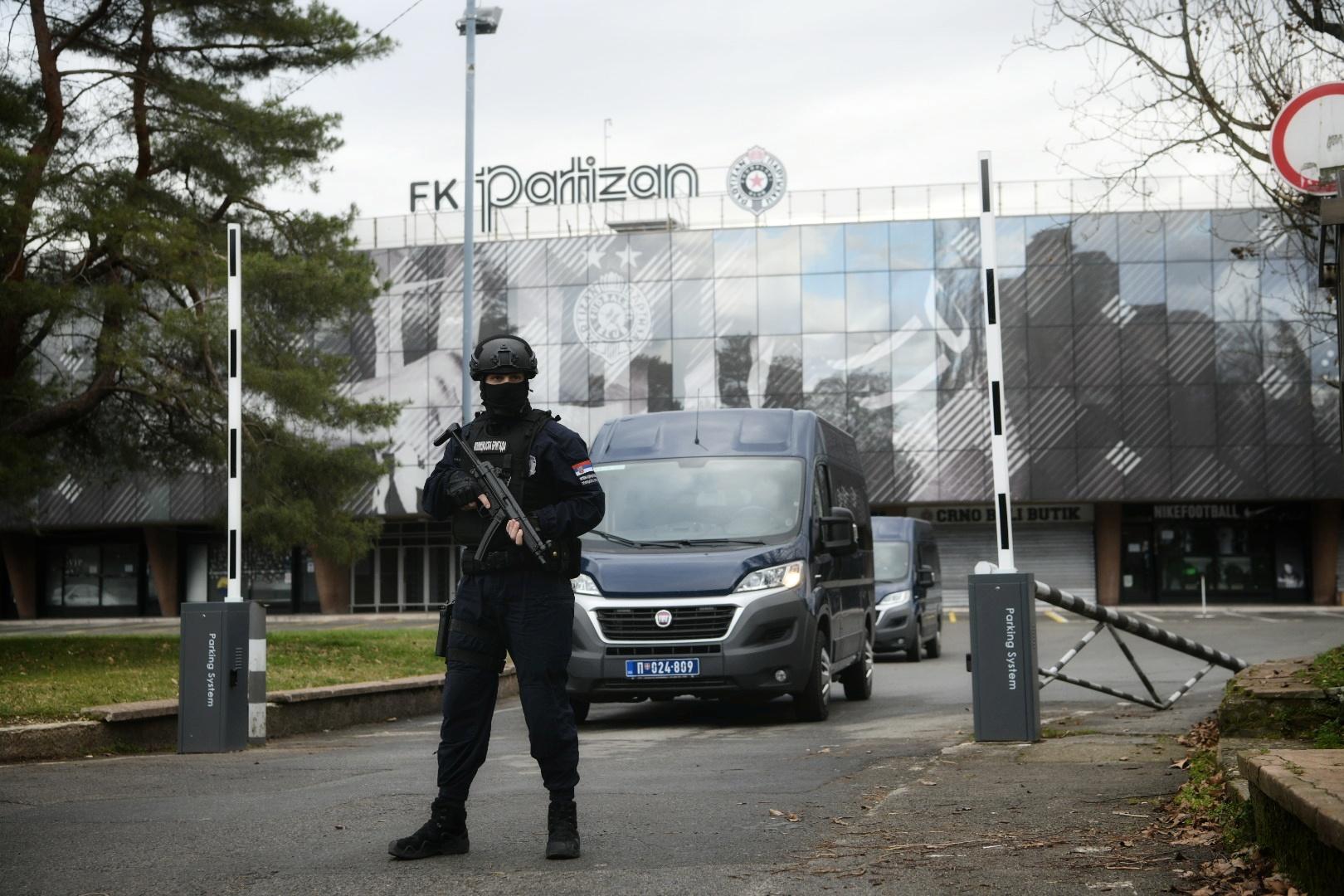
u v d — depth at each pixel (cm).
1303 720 720
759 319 4956
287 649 2056
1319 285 725
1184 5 1116
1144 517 5141
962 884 479
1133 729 1005
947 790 714
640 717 1366
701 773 827
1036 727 937
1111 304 4791
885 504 4897
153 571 5569
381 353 5125
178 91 2195
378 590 5378
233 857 552
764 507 1263
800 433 1351
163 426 2348
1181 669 1852
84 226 1980
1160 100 1144
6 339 2109
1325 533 4950
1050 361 4816
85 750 1032
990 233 957
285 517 2216
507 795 733
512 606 534
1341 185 694
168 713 1115
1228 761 668
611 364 5025
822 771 823
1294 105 729
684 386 4988
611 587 1178
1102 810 631
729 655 1160
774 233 4962
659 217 5075
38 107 2152
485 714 547
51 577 5831
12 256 1994
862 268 4919
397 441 5097
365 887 486
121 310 2083
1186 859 503
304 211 2400
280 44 2380
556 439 544
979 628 947
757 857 536
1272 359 4716
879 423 4894
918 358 4881
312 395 2256
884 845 559
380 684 1421
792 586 1195
